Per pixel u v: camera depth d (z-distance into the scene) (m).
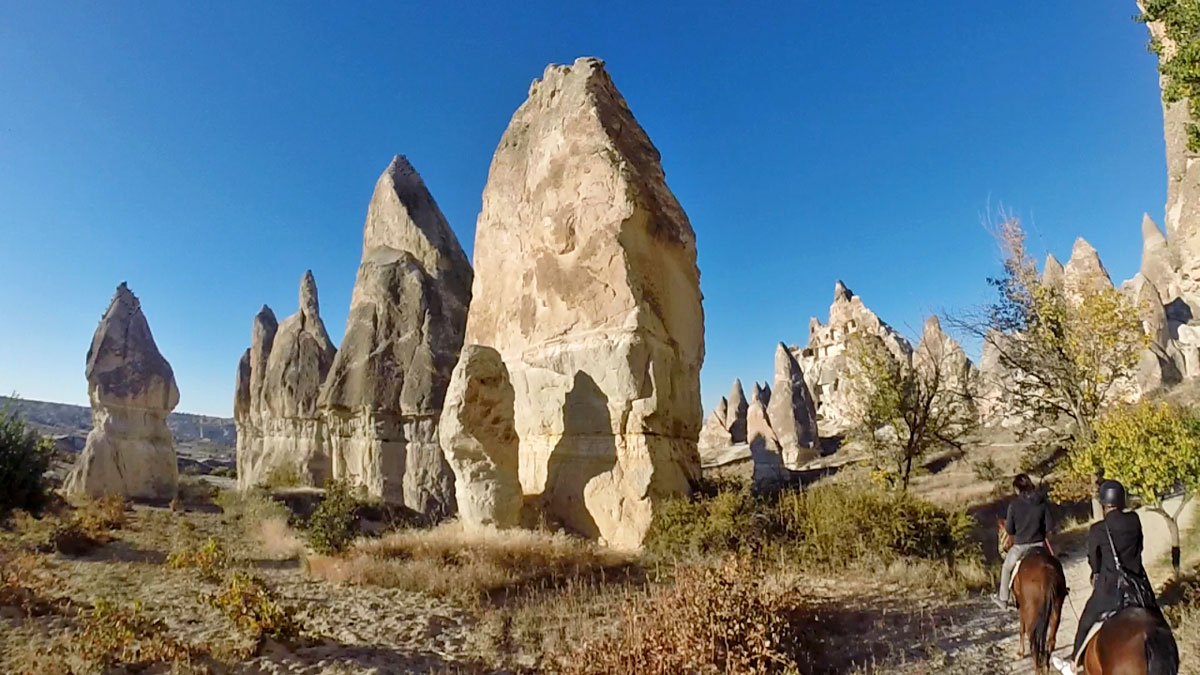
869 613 9.75
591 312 16.75
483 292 21.14
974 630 8.98
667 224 18.02
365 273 33.66
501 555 12.95
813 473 28.44
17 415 16.78
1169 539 12.77
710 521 13.47
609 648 7.45
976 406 21.45
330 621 9.83
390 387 30.52
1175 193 39.06
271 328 46.50
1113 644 4.86
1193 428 10.59
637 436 15.40
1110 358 15.79
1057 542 15.80
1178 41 12.17
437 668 8.08
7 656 7.55
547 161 18.83
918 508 12.67
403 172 37.03
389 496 29.08
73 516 19.72
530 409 17.58
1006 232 17.39
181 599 10.89
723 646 7.50
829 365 56.03
